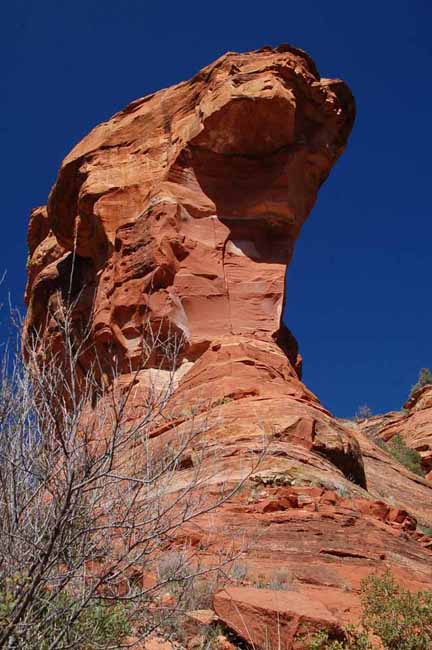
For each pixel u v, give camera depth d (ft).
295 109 91.35
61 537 13.79
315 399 70.64
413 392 169.99
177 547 22.70
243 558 30.63
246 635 18.74
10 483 14.46
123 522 14.76
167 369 77.41
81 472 14.11
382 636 19.71
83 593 14.23
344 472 56.13
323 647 18.01
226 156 94.32
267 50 99.35
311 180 99.14
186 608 19.67
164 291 82.69
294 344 104.42
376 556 36.04
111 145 103.76
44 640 13.29
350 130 102.73
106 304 86.58
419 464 134.62
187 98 101.60
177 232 87.45
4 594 13.05
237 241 91.30
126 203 97.14
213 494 40.81
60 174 108.58
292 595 20.58
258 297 86.89
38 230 148.25
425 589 32.27
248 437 50.75
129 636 16.26
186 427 25.12
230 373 66.13
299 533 36.11
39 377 15.79
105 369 82.48
